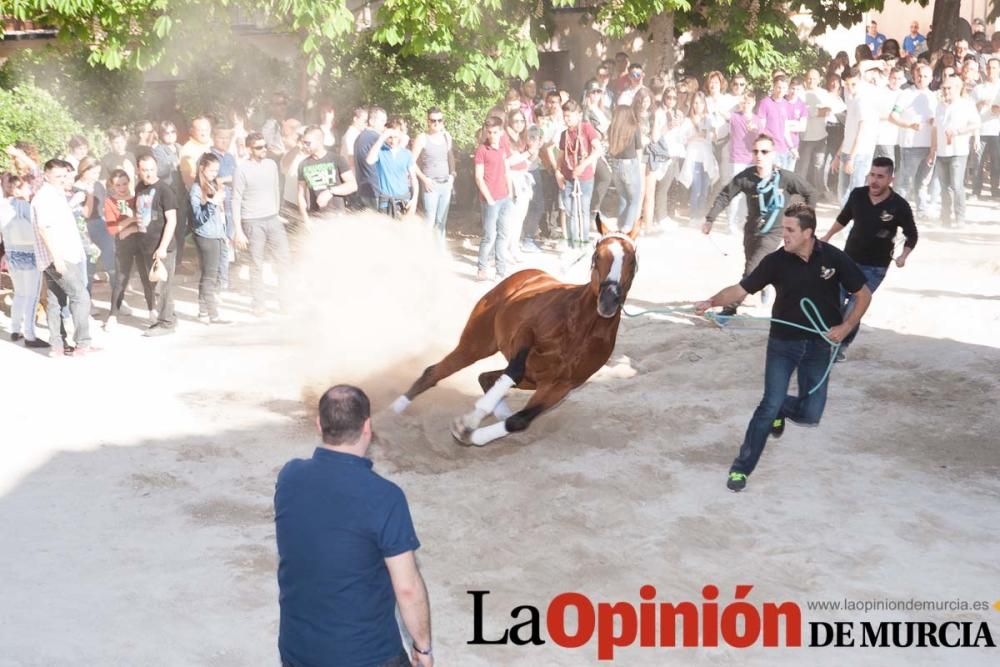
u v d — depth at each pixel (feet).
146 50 46.52
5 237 34.76
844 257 22.40
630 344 34.68
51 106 47.34
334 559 11.97
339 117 54.13
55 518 22.18
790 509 22.41
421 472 24.63
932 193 55.06
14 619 18.08
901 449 25.72
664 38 63.62
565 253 48.03
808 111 56.18
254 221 38.11
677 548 20.70
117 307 38.01
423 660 12.55
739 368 31.81
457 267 45.91
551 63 70.74
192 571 19.80
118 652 17.07
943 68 60.18
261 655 17.03
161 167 44.14
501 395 23.91
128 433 27.09
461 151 55.16
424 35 47.75
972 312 36.88
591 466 24.77
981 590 18.97
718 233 52.90
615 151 47.83
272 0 45.62
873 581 19.30
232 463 25.21
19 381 31.50
